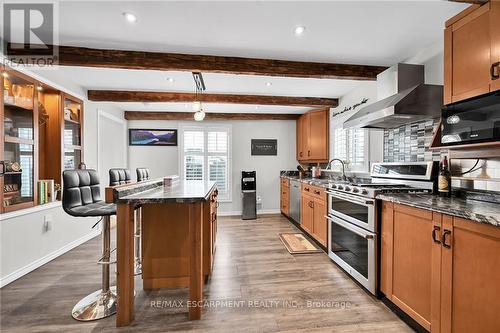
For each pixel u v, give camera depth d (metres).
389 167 2.66
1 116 2.29
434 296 1.49
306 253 3.12
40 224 2.75
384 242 1.98
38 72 2.79
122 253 1.70
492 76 1.46
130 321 1.76
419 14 1.90
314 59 2.72
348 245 2.47
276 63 2.72
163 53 2.54
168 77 3.29
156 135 5.43
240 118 5.39
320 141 4.75
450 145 1.75
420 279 1.60
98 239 3.76
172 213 2.22
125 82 3.48
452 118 1.73
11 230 2.38
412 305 1.67
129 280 1.74
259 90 3.84
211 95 3.99
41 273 2.55
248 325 1.72
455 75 1.71
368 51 2.53
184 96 3.96
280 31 2.15
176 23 2.02
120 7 1.81
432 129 2.33
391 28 2.11
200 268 1.82
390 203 1.90
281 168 5.76
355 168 3.68
